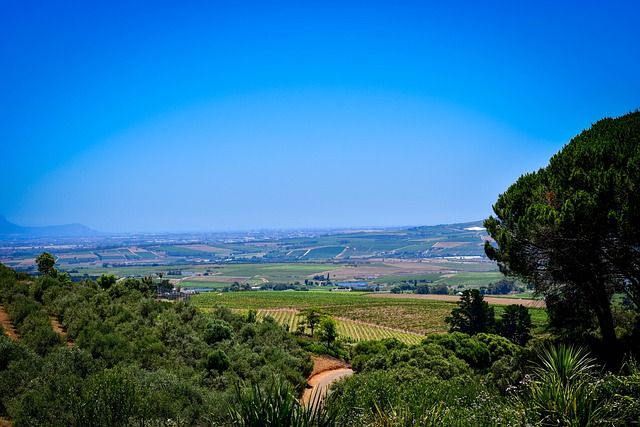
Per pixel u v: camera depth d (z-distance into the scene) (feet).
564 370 30.42
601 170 63.67
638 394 27.50
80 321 90.79
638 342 65.57
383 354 148.36
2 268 125.29
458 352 148.36
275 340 136.26
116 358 80.53
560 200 66.18
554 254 67.92
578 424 25.17
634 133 69.92
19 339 75.92
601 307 70.95
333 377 132.46
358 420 28.81
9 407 50.78
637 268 63.57
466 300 228.43
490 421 29.25
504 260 76.54
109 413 50.55
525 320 217.36
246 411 23.49
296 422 22.80
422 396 43.80
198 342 104.42
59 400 51.96
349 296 501.56
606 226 59.77
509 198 75.72
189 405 63.26
